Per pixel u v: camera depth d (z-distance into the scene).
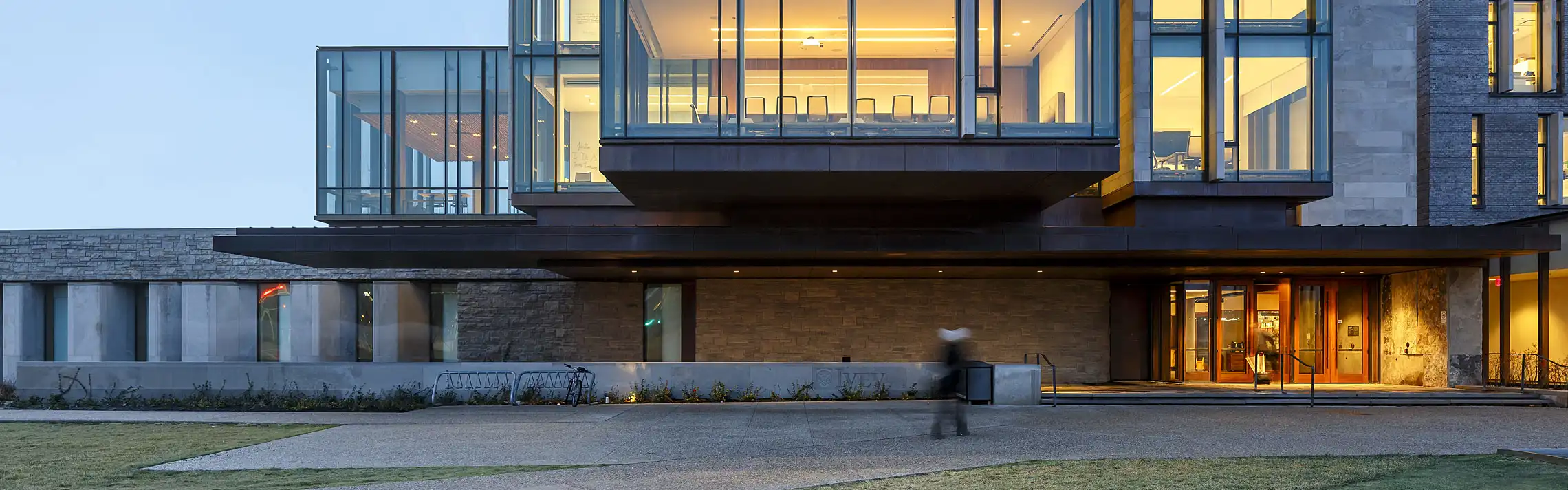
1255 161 19.77
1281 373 21.62
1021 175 16.64
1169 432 14.53
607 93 16.33
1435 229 18.38
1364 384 22.91
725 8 16.52
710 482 9.97
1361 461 11.10
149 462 11.76
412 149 26.56
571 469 11.01
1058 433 14.37
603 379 20.11
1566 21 24.44
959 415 14.15
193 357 27.00
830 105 16.34
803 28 16.48
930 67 16.44
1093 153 16.27
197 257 27.17
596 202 21.09
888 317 24.52
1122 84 20.77
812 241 18.44
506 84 26.67
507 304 25.44
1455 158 24.16
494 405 19.34
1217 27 19.56
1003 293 24.53
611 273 23.75
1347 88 22.50
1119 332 24.62
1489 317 22.08
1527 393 19.41
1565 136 24.58
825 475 10.42
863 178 17.03
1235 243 18.31
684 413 17.45
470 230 18.58
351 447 13.22
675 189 18.27
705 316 24.66
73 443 13.69
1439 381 21.36
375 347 26.52
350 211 26.31
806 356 24.48
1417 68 24.75
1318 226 18.39
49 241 27.38
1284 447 12.74
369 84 26.70
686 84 16.38
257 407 18.86
